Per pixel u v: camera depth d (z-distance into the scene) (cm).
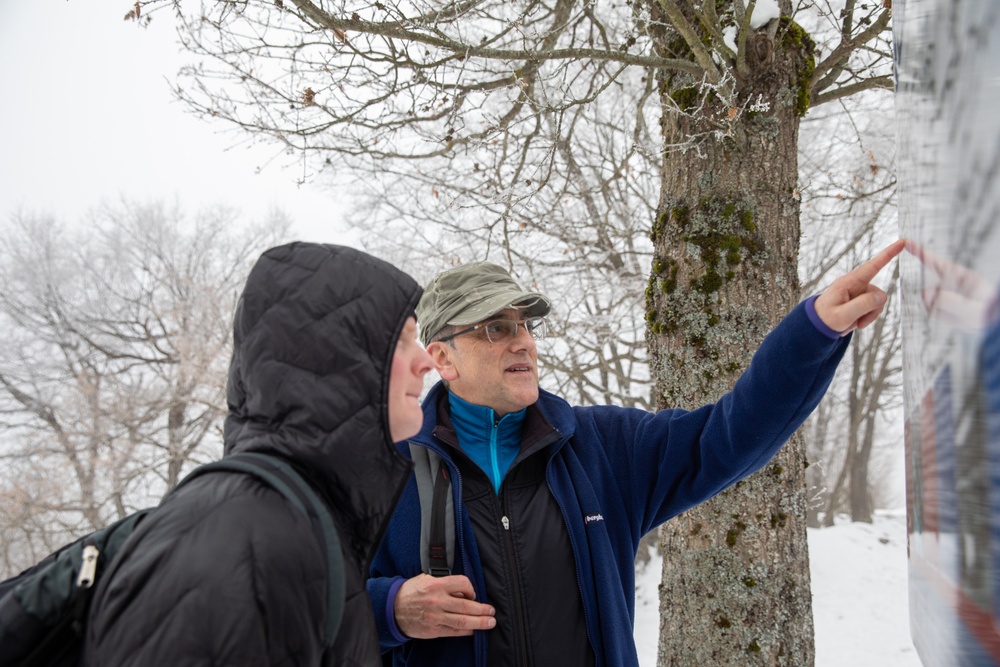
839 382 1453
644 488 176
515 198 383
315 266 106
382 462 106
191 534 85
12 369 1449
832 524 1307
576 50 263
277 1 267
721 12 279
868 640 719
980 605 52
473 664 155
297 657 85
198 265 1609
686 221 282
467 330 175
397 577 158
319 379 102
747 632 261
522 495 165
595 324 651
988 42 48
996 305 47
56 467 1288
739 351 268
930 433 66
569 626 156
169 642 78
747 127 274
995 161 47
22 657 87
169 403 1331
